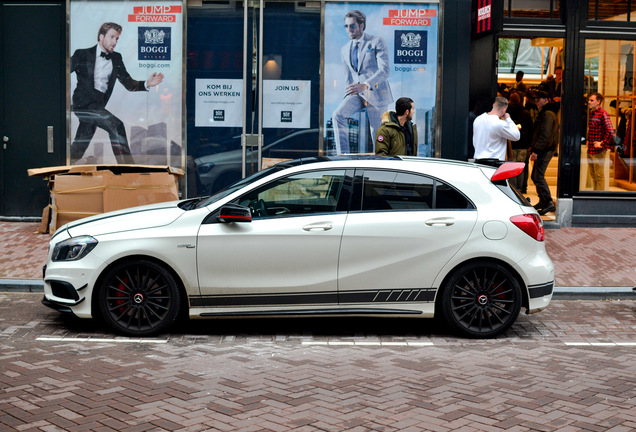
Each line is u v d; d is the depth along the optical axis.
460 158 12.48
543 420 4.88
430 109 12.50
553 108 12.93
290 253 6.96
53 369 5.97
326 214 7.05
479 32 12.16
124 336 7.09
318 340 7.12
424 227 7.04
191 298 7.00
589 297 9.05
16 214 12.50
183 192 12.47
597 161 13.00
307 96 12.41
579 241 11.75
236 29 12.32
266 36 12.34
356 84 12.45
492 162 7.73
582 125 12.94
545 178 13.01
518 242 7.12
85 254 6.98
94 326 7.45
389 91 12.47
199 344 6.88
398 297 7.07
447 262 7.05
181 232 6.95
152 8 12.30
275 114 12.41
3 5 12.29
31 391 5.39
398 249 7.02
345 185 7.13
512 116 13.35
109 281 7.01
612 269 10.07
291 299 7.02
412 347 6.87
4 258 10.15
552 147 12.94
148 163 12.45
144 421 4.80
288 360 6.35
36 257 10.23
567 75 12.85
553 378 5.84
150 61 12.35
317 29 12.35
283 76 12.38
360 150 12.53
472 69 12.76
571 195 12.91
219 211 7.02
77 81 12.36
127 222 7.07
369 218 7.04
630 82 12.98
